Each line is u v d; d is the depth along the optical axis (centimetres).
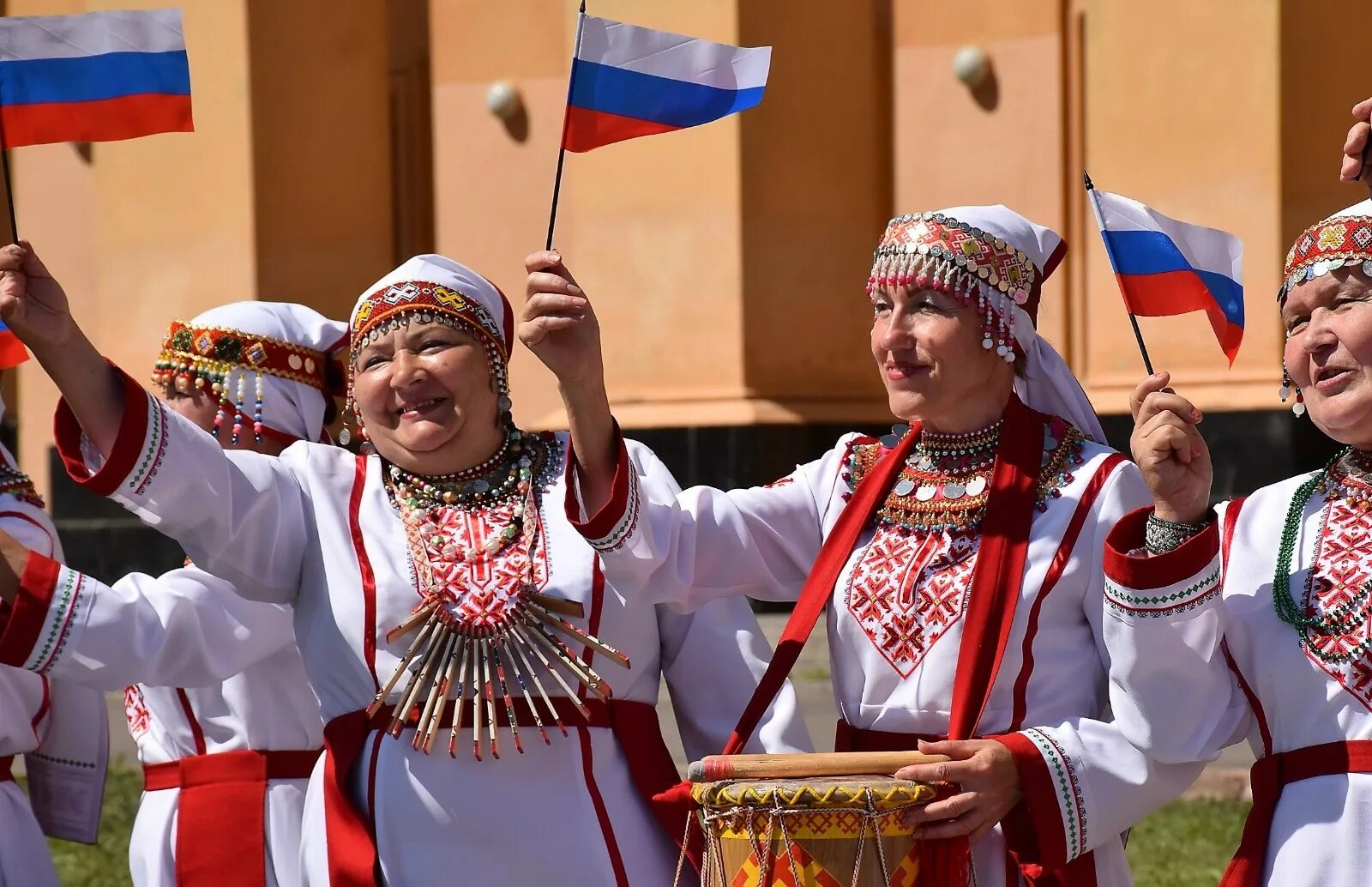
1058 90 1580
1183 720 433
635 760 474
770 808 421
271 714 550
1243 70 1418
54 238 1962
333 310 1700
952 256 475
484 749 461
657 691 496
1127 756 444
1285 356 445
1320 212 1418
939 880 435
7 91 468
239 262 1658
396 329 481
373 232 1728
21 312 434
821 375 1603
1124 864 475
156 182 1688
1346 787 412
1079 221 1577
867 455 509
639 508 457
